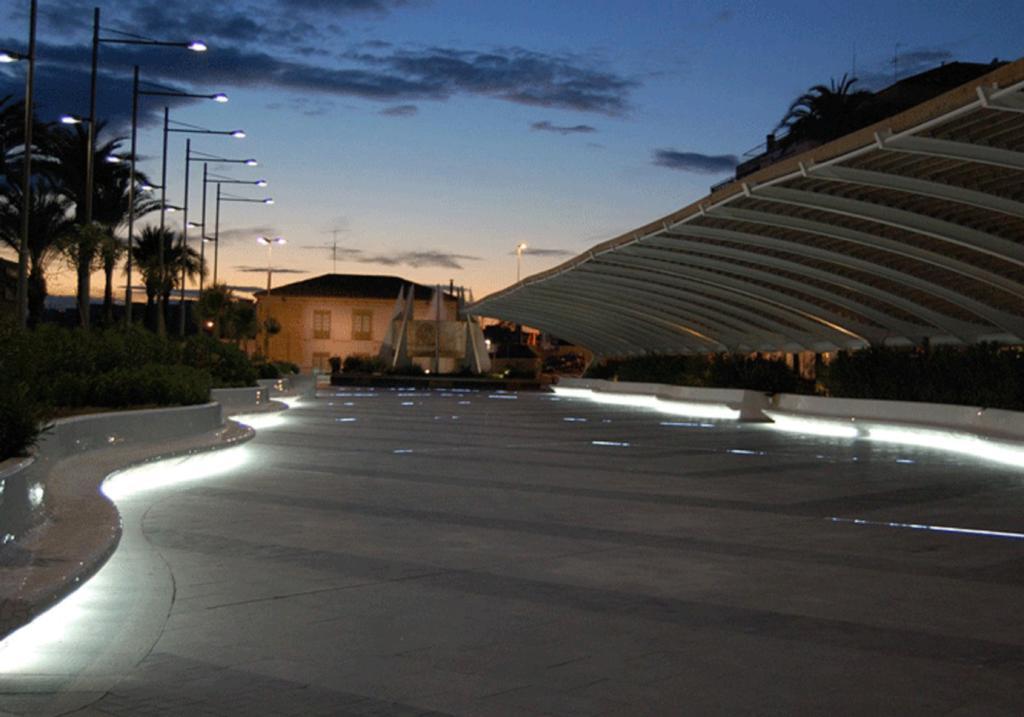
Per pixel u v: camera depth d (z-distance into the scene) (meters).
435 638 7.08
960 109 15.77
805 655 6.76
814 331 38.62
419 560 9.80
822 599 8.37
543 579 9.03
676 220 27.86
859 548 10.69
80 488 11.30
